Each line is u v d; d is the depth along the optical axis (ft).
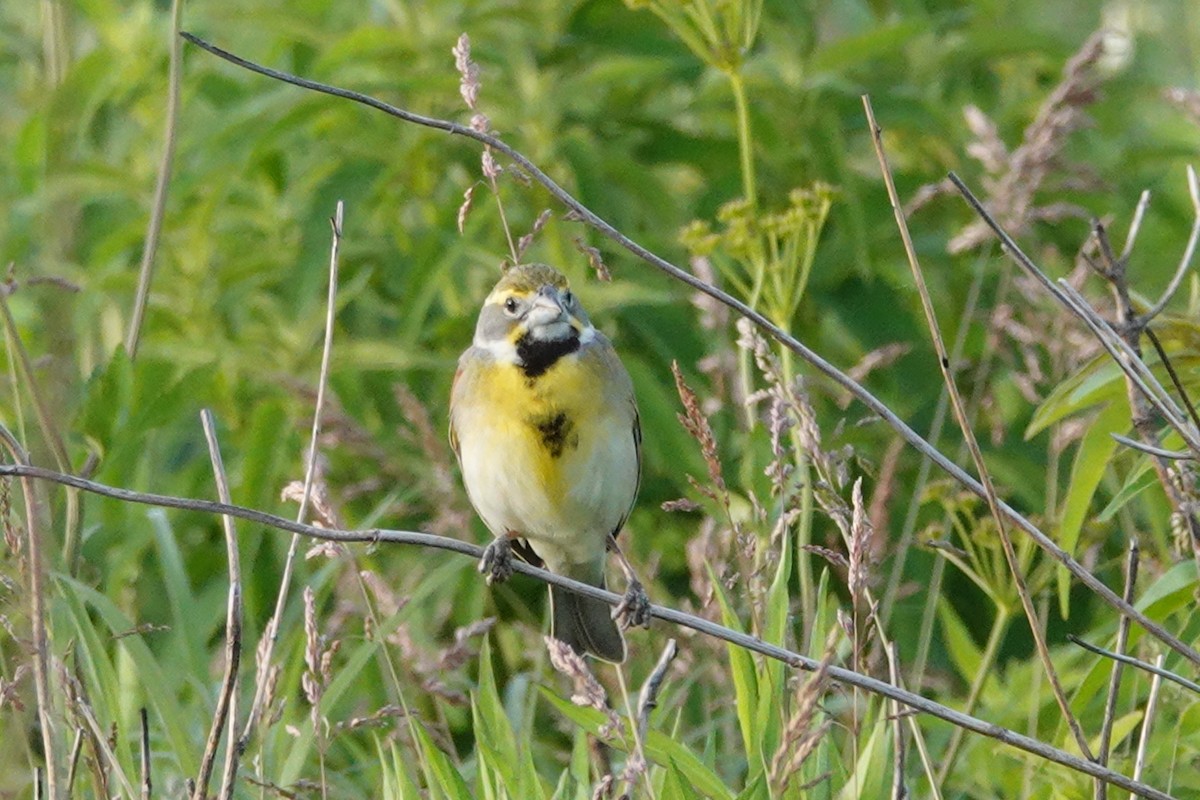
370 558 38.09
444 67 42.83
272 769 30.35
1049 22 63.00
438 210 42.65
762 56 44.21
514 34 43.39
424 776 30.09
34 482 26.96
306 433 41.45
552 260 41.16
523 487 32.60
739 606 33.27
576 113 43.86
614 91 44.37
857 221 41.32
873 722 29.58
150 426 39.06
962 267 43.57
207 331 42.86
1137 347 26.05
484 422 32.78
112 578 37.32
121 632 29.35
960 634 35.19
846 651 30.66
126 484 38.88
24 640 26.81
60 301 39.75
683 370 40.75
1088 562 34.99
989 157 38.45
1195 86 57.31
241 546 39.37
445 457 38.83
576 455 32.37
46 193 43.45
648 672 34.94
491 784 27.30
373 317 44.29
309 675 26.11
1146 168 49.08
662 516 42.04
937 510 40.37
